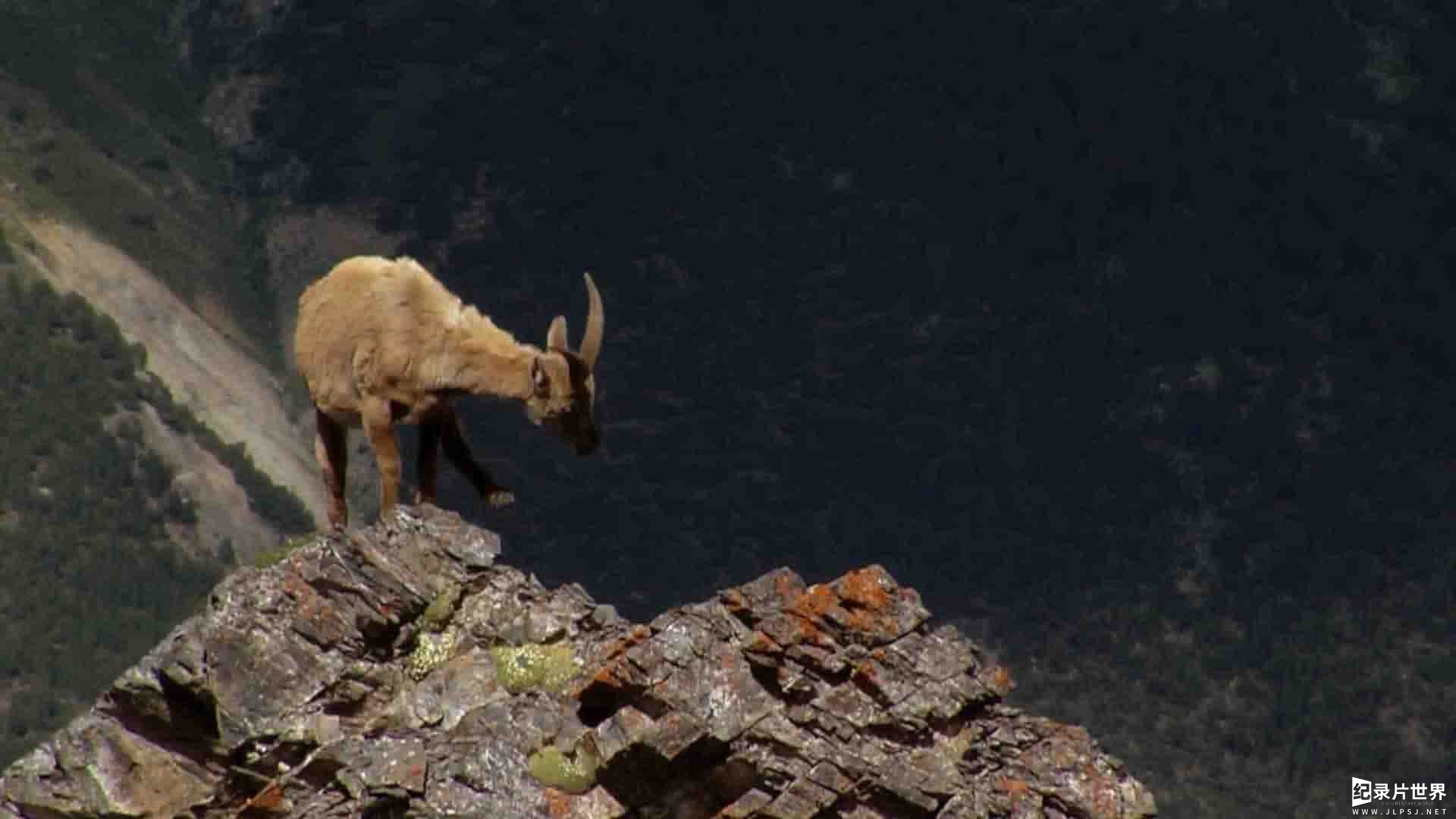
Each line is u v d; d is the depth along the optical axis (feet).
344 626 194.18
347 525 209.15
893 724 192.85
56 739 188.65
